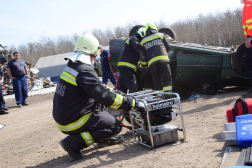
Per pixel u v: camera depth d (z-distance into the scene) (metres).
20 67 10.13
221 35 32.53
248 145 2.46
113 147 3.50
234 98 5.23
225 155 2.42
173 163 2.51
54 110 3.11
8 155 3.90
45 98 12.48
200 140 3.13
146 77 6.03
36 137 4.89
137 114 3.38
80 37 3.16
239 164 2.03
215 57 5.86
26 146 4.31
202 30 35.31
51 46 61.50
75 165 2.94
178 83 6.07
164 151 2.96
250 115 2.59
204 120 4.09
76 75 2.92
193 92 6.47
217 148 2.71
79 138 3.08
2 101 8.74
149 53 4.73
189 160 2.51
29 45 61.81
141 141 3.58
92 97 2.93
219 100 5.35
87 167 2.80
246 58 5.10
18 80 10.10
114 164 2.77
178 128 3.29
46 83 20.06
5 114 8.66
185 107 5.41
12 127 6.29
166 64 4.71
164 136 3.21
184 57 5.89
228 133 2.66
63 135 4.73
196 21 38.09
